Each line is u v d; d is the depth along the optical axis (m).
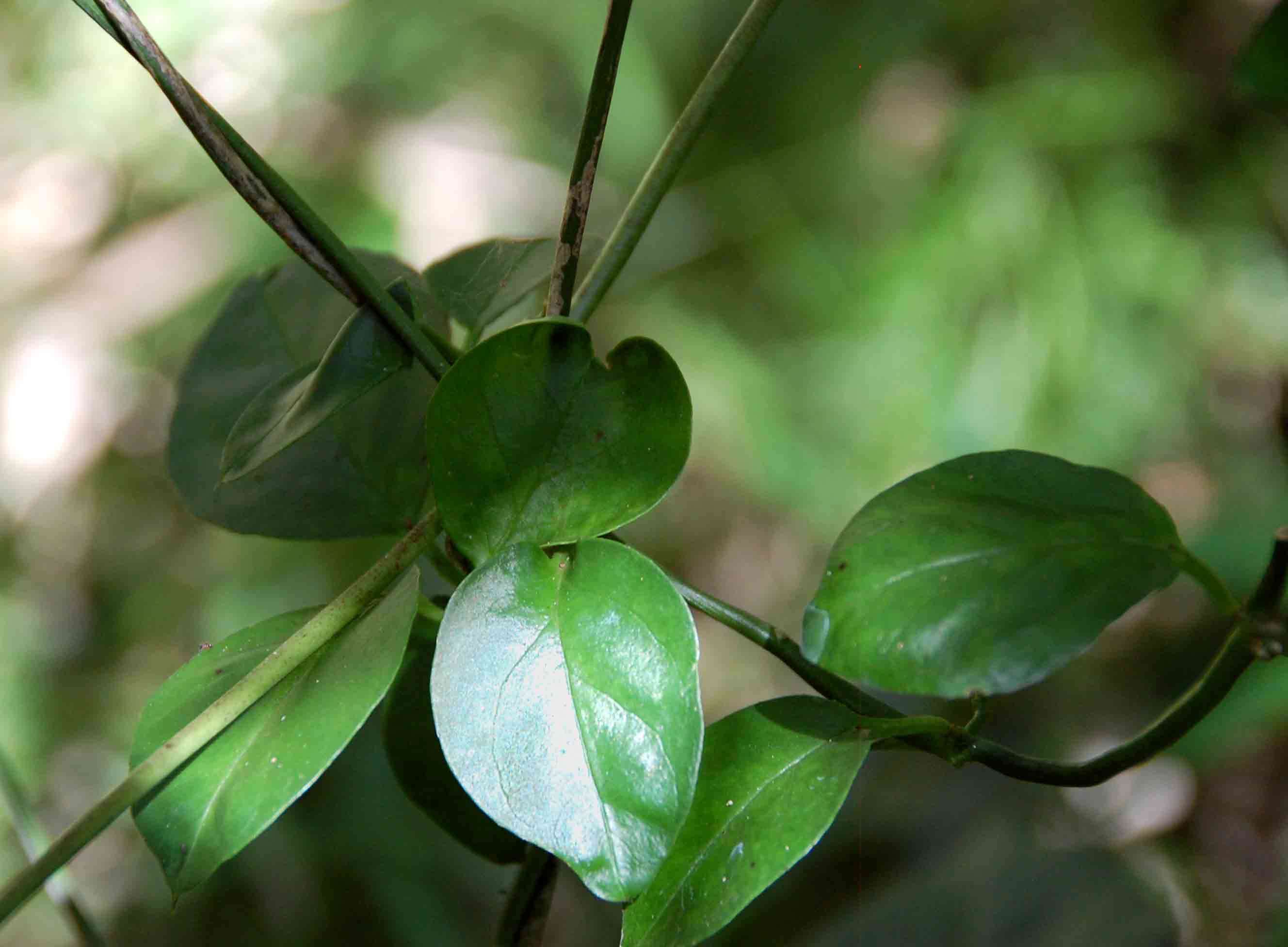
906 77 3.08
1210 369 2.80
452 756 0.80
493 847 0.88
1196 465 2.74
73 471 2.78
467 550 0.82
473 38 2.96
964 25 3.07
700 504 2.93
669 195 3.03
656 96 2.95
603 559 0.81
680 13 3.03
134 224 2.85
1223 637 2.47
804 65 3.07
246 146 0.83
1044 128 2.91
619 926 2.11
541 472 0.82
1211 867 2.22
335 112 2.88
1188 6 3.04
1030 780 0.83
